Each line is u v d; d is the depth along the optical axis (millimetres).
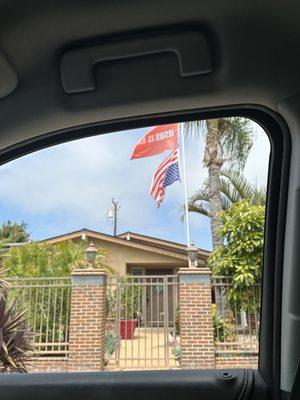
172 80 1502
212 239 11406
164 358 7797
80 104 1585
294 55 1393
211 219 11500
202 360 7195
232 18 1277
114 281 8172
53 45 1349
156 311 8273
